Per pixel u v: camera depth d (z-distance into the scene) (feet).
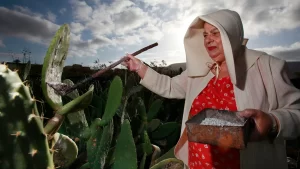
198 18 4.75
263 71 4.39
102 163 3.10
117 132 4.65
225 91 4.56
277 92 4.21
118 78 3.13
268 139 4.01
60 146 2.85
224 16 4.42
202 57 5.06
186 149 5.16
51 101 2.31
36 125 2.04
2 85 1.92
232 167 4.41
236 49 4.52
